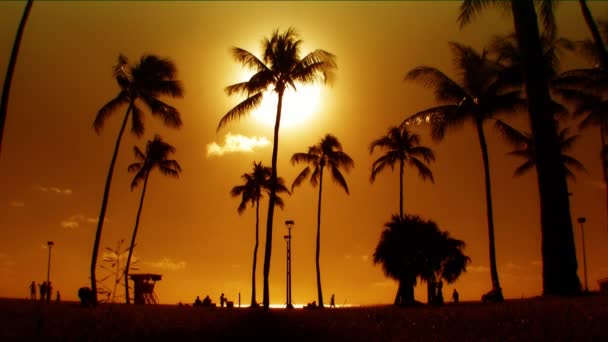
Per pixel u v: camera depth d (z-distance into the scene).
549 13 25.09
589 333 12.58
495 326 14.73
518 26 23.08
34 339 15.43
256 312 22.47
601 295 20.42
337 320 18.61
